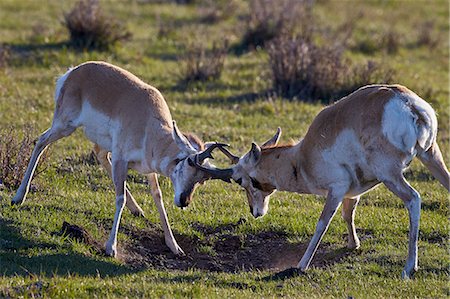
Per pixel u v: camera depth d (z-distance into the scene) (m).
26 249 20.53
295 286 19.78
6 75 38.25
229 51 47.97
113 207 24.00
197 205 25.11
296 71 39.28
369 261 21.62
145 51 45.94
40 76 38.75
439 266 21.16
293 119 35.41
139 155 21.39
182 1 60.94
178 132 20.62
